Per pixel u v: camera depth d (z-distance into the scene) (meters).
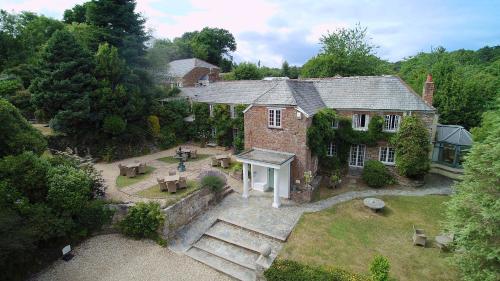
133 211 16.98
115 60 28.38
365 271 13.30
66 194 15.26
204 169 25.73
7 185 13.88
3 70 32.84
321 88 27.97
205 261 15.02
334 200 21.23
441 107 35.84
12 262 12.21
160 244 16.33
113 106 27.91
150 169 25.44
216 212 19.48
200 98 35.19
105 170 25.16
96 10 30.94
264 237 16.52
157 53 38.00
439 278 12.94
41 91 25.27
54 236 14.66
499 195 11.44
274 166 19.34
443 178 26.39
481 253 10.88
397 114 23.72
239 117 30.50
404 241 15.95
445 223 13.88
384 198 21.59
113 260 14.91
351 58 53.94
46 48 25.77
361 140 25.06
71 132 26.56
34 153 17.64
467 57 67.62
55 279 13.42
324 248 15.18
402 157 23.22
